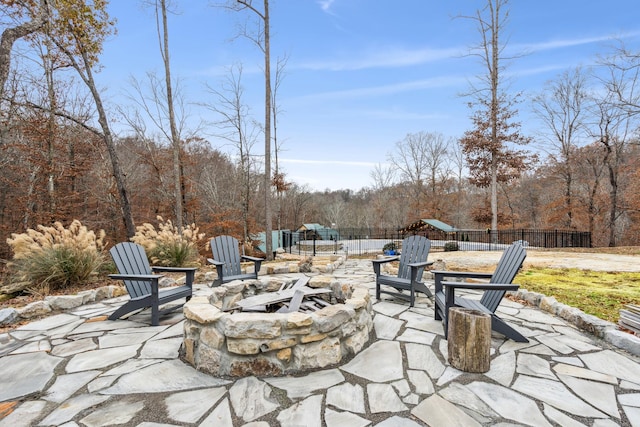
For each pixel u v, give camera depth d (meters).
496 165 17.61
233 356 2.38
